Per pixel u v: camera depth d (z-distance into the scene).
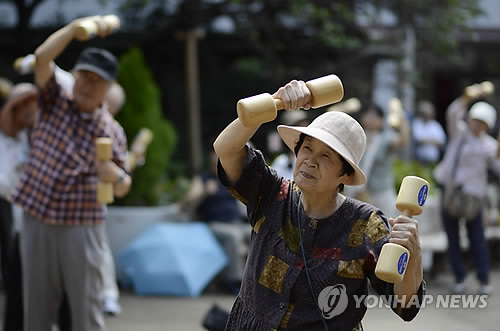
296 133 3.22
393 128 8.16
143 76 8.72
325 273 3.05
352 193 7.96
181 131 14.85
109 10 13.55
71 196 4.99
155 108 8.84
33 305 5.05
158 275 8.09
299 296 3.07
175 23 12.26
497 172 8.50
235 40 14.02
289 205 3.20
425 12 12.45
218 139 3.19
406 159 13.41
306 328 3.06
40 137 5.07
